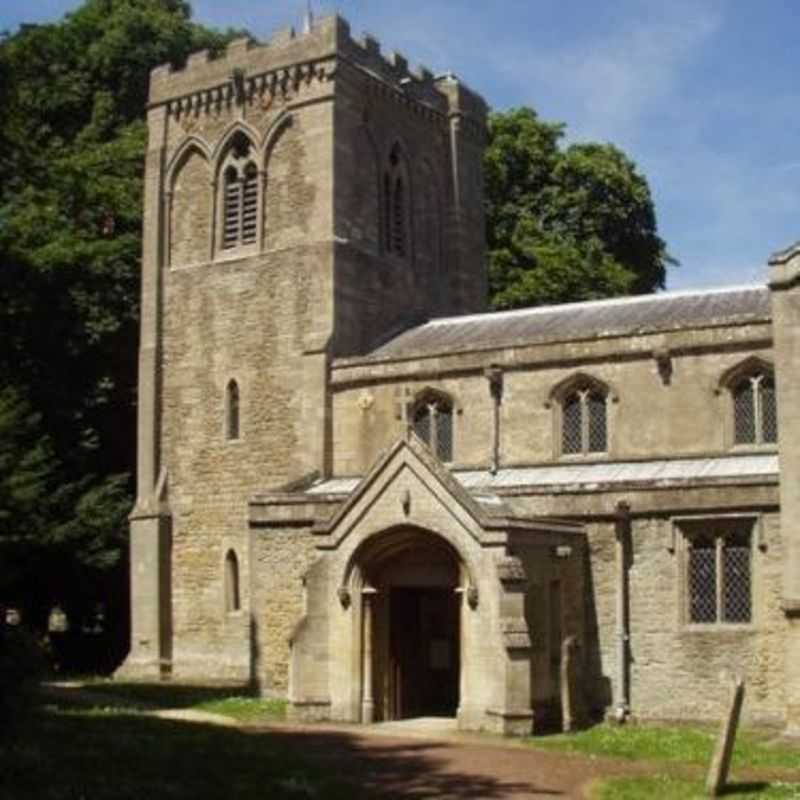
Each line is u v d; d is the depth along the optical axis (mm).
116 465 51219
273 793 21438
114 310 49844
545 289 57219
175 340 46531
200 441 45250
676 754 26859
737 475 33031
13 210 49875
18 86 42594
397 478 32375
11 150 44875
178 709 34438
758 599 31656
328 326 43062
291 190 44844
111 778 22094
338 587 32875
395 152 47656
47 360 49219
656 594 32812
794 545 30531
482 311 51094
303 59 45000
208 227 46531
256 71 45969
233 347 45094
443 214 50156
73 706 33625
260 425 43969
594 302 43500
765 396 36125
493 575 30688
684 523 32750
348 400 42156
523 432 39000
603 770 24797
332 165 44000
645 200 62594
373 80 46406
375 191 46125
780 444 31094
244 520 43750
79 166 51469
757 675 31469
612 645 33062
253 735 28938
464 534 31156
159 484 45594
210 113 47062
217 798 21000
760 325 36062
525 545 31359
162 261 47281
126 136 54656
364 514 32750
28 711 26703
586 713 32875
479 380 39844
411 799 21594
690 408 36812
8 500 42812
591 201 61406
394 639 33594
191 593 44500
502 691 30047
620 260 62750
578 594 33406
